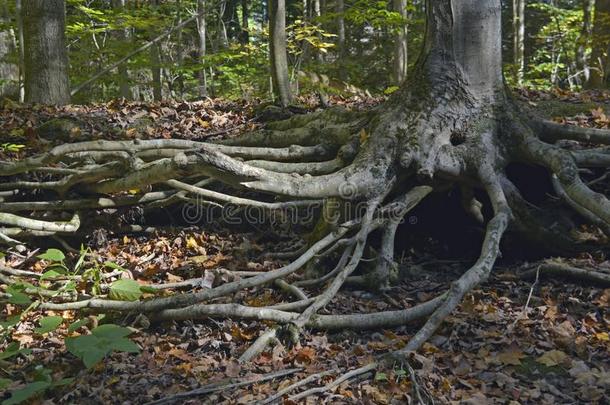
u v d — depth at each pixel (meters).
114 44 12.81
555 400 3.40
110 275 5.20
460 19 5.01
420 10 18.59
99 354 3.24
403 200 4.99
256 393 3.48
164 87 17.22
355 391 3.50
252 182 4.51
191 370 3.76
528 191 5.58
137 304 4.30
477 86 5.06
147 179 4.95
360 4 11.78
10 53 11.85
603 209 4.36
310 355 3.82
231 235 6.02
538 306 4.42
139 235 6.14
